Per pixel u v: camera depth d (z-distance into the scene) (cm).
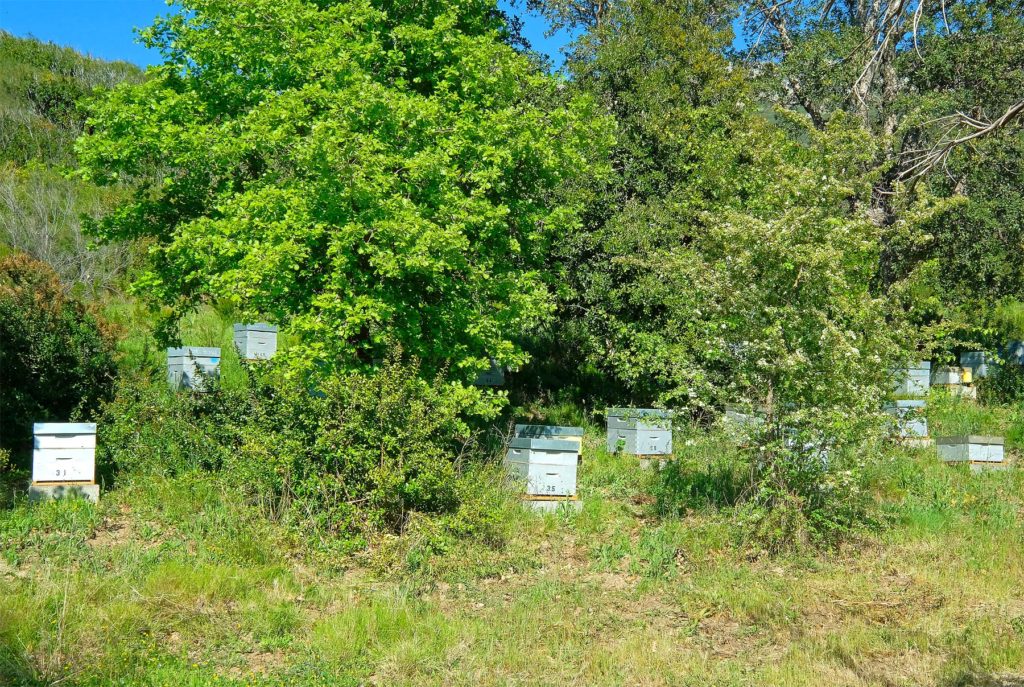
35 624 750
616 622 873
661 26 1822
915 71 2123
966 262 2128
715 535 1108
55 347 1479
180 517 1088
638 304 1694
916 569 1040
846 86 2117
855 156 1346
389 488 1018
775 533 1064
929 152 1703
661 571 1022
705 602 930
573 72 1911
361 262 1280
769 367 1044
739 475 1292
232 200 1293
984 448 1512
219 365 1736
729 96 1803
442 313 1313
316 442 1042
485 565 1000
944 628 866
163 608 827
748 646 832
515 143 1322
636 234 1662
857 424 1048
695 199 1562
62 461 1138
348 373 1204
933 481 1410
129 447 1276
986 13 2019
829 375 1040
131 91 1380
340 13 1305
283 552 988
